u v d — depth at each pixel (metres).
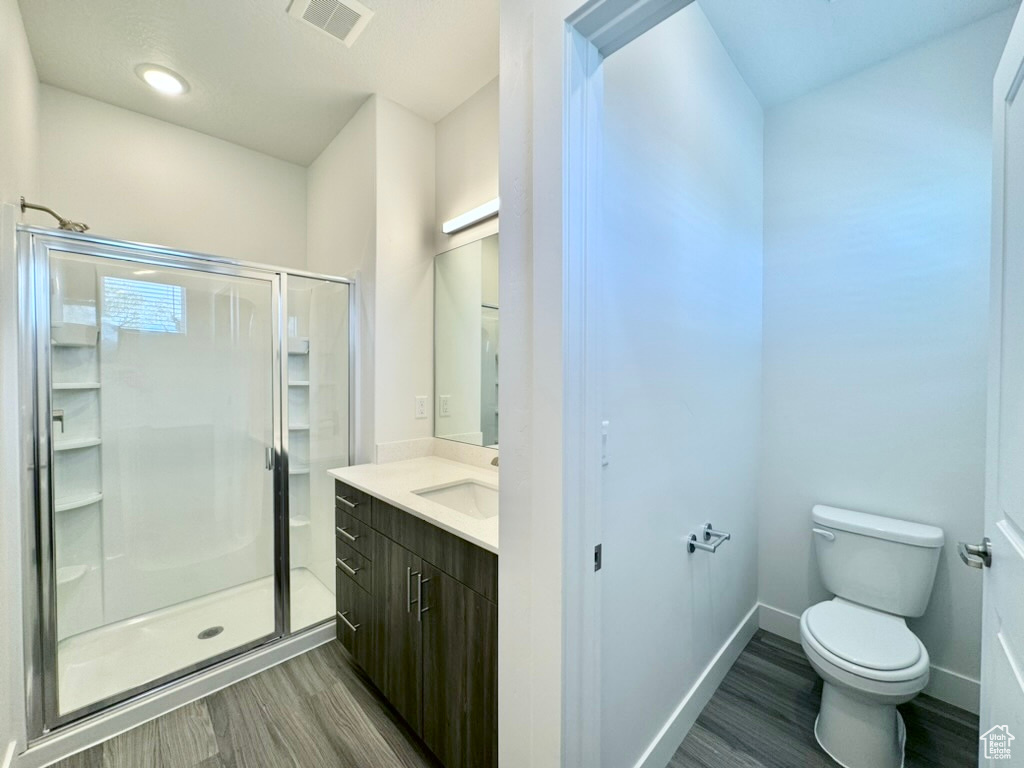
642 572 1.24
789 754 1.42
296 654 1.96
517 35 0.99
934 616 1.65
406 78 2.01
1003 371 0.86
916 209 1.68
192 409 2.26
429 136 2.34
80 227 1.70
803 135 1.95
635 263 1.17
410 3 1.59
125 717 1.52
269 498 2.36
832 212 1.88
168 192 2.37
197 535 2.29
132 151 2.26
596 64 0.94
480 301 2.10
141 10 1.60
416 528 1.40
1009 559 0.80
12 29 1.46
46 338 1.50
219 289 2.30
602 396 1.00
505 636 1.05
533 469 0.95
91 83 2.03
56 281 1.75
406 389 2.28
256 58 1.87
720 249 1.66
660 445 1.31
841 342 1.86
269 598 2.31
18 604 1.37
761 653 1.92
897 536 1.60
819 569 1.83
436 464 2.15
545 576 0.93
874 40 1.64
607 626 1.09
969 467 1.59
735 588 1.88
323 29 1.71
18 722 1.35
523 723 1.01
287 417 2.11
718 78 1.63
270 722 1.56
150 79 2.00
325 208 2.63
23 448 1.43
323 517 2.42
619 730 1.16
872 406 1.79
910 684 1.27
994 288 0.92
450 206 2.27
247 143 2.58
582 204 0.91
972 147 1.57
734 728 1.52
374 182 2.13
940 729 1.50
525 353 0.99
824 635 1.46
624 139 1.11
